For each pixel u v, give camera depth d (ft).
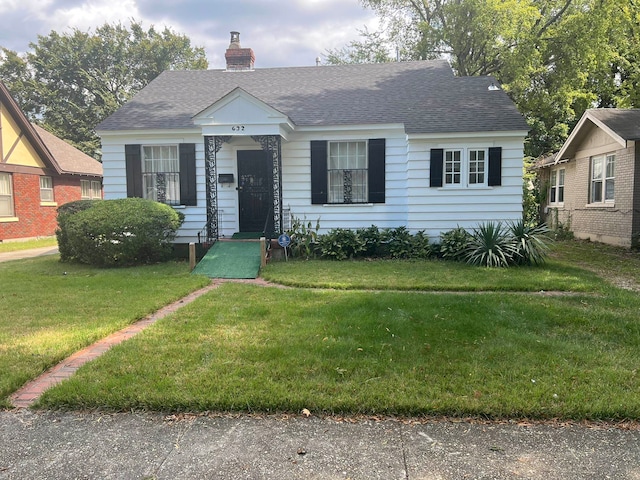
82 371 12.67
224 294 22.89
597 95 70.38
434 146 35.35
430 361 13.25
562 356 13.71
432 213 35.91
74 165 67.82
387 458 8.98
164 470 8.68
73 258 34.71
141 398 10.96
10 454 9.19
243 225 39.29
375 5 77.30
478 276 27.22
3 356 13.82
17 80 112.16
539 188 67.82
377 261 33.94
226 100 33.83
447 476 8.45
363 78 45.47
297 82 45.42
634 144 41.52
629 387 11.60
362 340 15.10
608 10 53.67
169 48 125.90
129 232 32.27
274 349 14.21
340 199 38.47
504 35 57.77
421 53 69.36
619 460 8.89
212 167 36.37
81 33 119.55
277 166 36.04
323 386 11.59
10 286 25.02
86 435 9.87
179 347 14.55
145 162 38.96
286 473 8.55
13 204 55.42
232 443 9.53
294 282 25.72
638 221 42.04
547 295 22.39
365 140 37.52
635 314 18.54
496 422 10.23
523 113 65.98
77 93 119.85
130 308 19.85
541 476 8.43
